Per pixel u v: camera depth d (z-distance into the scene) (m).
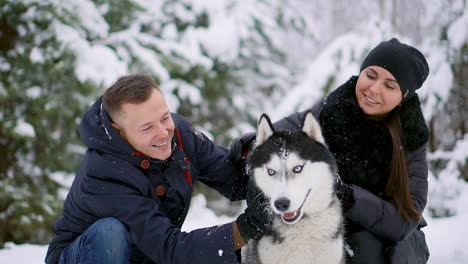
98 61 5.56
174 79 7.08
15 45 6.08
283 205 2.18
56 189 6.24
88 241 2.09
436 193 5.46
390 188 2.46
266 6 8.27
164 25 7.40
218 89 7.68
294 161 2.29
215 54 7.46
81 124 2.31
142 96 2.12
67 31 5.65
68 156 6.27
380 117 2.60
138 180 2.20
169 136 2.25
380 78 2.47
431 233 3.77
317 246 2.33
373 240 2.46
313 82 6.01
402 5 10.45
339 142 2.61
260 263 2.37
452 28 5.65
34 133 5.77
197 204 6.39
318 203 2.32
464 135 5.94
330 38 12.98
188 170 2.38
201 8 7.66
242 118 8.05
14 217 5.61
